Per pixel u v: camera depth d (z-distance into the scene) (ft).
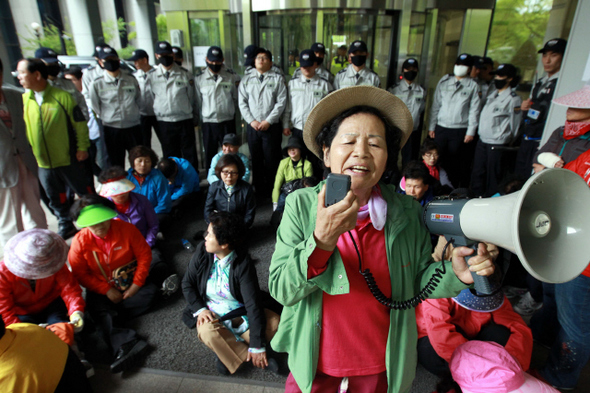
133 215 9.12
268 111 13.66
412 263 3.05
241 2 14.12
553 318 6.35
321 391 3.25
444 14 14.82
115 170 8.97
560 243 2.39
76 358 4.83
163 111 14.30
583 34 7.18
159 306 8.07
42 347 4.28
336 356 3.07
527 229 2.32
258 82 13.44
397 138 2.97
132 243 7.61
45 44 43.27
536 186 2.33
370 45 15.06
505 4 15.99
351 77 13.50
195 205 13.73
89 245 7.16
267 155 14.21
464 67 13.08
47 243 5.84
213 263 6.63
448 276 2.82
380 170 2.59
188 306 6.97
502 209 2.24
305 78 13.32
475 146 14.57
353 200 2.07
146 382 6.11
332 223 2.14
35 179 10.13
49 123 9.98
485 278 2.61
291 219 2.92
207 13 15.21
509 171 13.42
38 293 6.43
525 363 5.33
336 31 14.73
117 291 7.46
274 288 2.71
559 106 7.81
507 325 5.63
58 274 6.61
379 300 2.82
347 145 2.57
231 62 16.03
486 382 4.32
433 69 15.87
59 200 10.87
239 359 6.16
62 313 6.72
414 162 7.99
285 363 6.45
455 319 5.70
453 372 4.71
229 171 10.50
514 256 7.95
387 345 2.99
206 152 14.99
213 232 6.12
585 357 5.15
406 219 2.99
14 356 3.99
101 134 14.65
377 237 2.95
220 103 14.23
